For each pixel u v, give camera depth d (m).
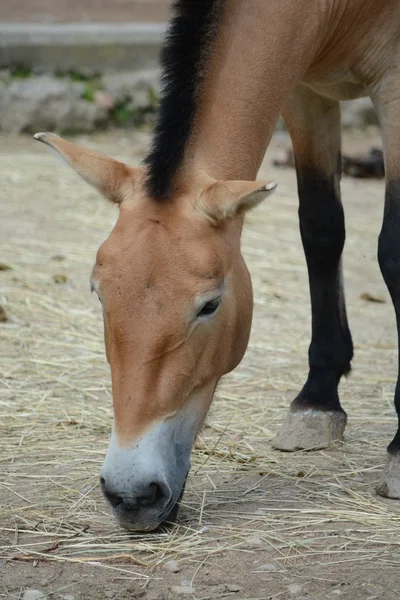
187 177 4.64
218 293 4.46
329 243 6.52
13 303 8.89
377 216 12.45
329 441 6.25
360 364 7.88
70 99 16.03
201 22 4.93
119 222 4.54
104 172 4.72
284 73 5.27
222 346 4.64
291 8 5.28
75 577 4.54
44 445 6.15
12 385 7.18
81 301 9.10
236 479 5.69
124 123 16.55
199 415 4.61
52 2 20.42
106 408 6.80
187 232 4.45
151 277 4.34
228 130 4.96
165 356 4.34
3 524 5.08
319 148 6.48
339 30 5.64
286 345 8.27
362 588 4.45
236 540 4.89
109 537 4.91
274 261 10.55
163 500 4.38
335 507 5.31
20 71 16.31
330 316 6.49
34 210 11.91
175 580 4.51
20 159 14.10
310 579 4.53
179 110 4.74
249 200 4.49
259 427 6.52
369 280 10.27
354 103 17.56
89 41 16.58
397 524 5.10
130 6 20.50
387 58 5.69
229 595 4.38
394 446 5.53
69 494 5.43
